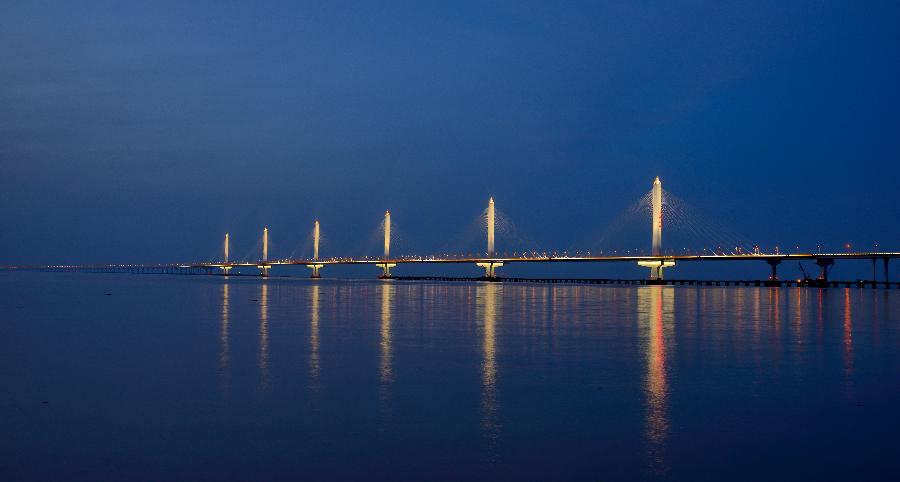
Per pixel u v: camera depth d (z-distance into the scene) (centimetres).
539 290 11738
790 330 3656
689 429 1495
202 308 5378
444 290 10925
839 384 1991
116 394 1836
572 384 1984
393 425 1523
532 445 1381
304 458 1301
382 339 3123
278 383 1989
